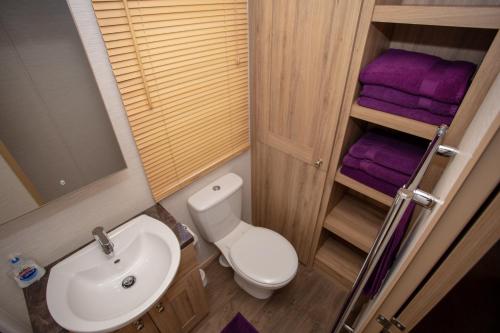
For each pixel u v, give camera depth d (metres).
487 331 0.43
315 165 1.41
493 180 0.35
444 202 0.41
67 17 0.76
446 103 0.91
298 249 1.89
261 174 1.81
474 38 1.00
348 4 0.95
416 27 1.10
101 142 0.98
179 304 1.31
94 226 1.14
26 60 0.73
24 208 0.88
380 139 1.29
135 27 0.92
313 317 1.64
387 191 1.21
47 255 1.03
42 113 0.81
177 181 1.38
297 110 1.33
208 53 1.20
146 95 1.05
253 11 1.24
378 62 1.04
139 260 1.18
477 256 0.43
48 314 0.89
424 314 0.58
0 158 0.77
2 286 0.94
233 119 1.51
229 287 1.81
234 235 1.74
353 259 1.79
